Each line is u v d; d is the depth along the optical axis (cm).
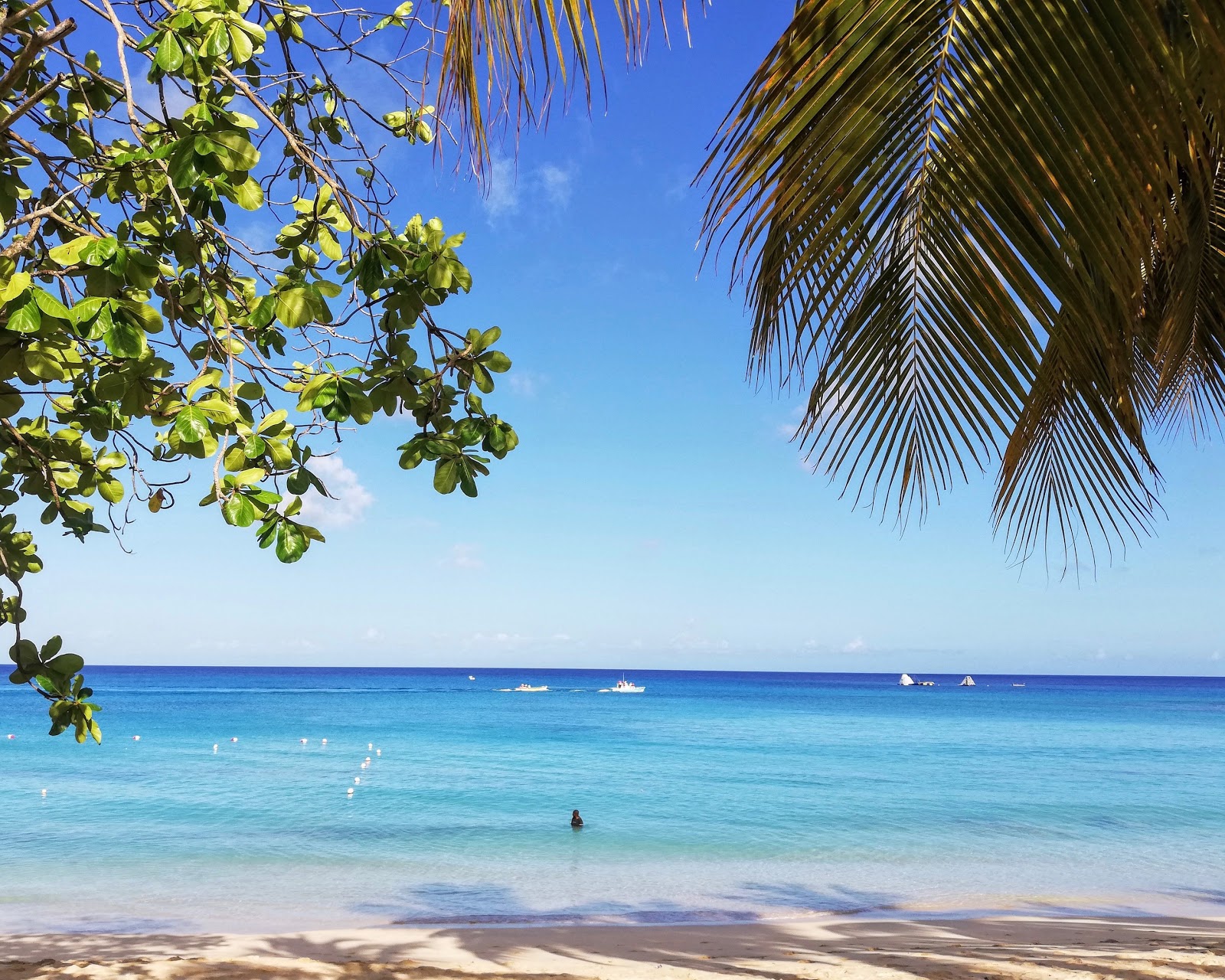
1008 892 1358
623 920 1159
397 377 256
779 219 244
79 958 807
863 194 236
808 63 221
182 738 4419
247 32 204
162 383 195
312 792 2500
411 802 2338
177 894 1323
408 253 252
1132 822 2066
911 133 225
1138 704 9331
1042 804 2338
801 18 217
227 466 198
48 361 169
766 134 230
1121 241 198
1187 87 181
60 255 170
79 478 328
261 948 872
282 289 198
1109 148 193
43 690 281
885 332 263
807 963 739
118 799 2353
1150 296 394
